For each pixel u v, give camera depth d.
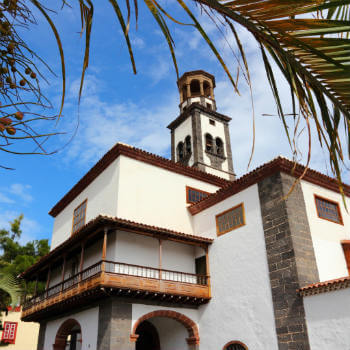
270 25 1.97
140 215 18.94
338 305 12.33
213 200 19.55
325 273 15.10
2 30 2.10
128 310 15.91
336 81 2.14
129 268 17.14
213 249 18.64
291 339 13.45
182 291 16.97
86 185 22.98
